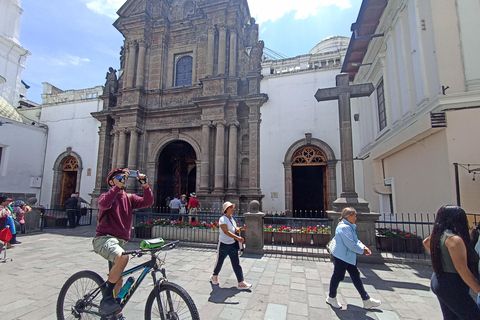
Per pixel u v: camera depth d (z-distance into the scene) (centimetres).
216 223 833
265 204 1330
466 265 221
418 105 697
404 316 356
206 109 1428
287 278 506
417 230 729
